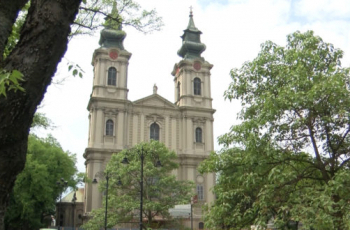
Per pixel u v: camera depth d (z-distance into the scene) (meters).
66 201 68.56
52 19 4.78
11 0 4.88
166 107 63.00
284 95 10.62
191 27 70.00
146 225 39.25
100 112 58.72
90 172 55.91
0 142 4.40
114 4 11.13
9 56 4.71
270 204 10.49
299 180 11.20
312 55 11.36
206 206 14.66
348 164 10.89
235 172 12.33
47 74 4.77
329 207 8.79
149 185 41.50
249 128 11.50
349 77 10.81
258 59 12.59
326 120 10.41
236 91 13.15
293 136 11.45
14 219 46.81
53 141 54.97
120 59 62.22
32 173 43.91
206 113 64.31
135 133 60.38
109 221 39.19
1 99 4.42
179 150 61.94
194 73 66.25
